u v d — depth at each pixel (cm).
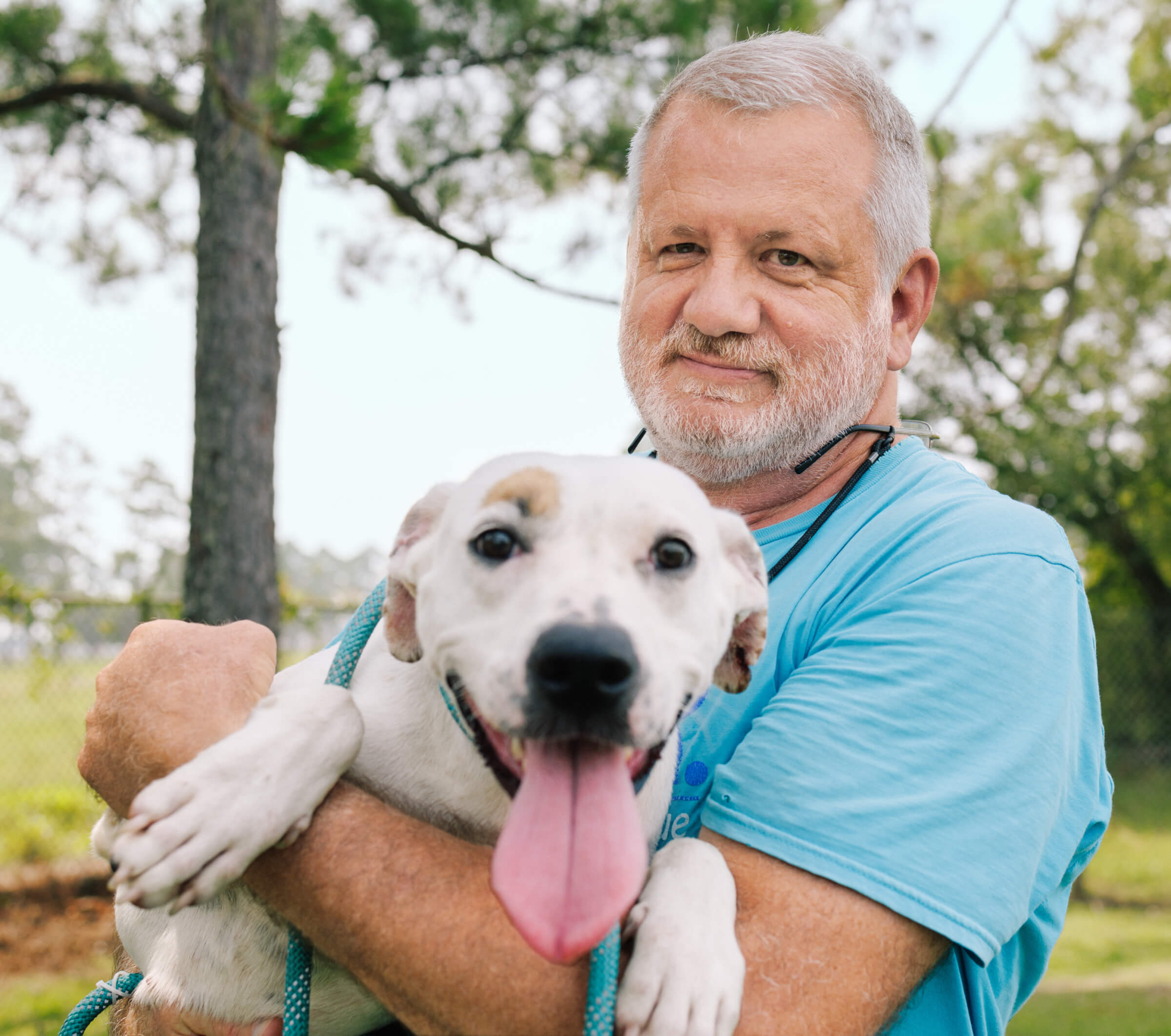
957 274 1127
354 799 154
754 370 212
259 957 178
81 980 640
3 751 923
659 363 221
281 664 730
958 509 186
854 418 220
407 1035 185
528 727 143
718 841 156
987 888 146
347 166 458
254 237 573
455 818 179
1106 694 1419
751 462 217
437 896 141
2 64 734
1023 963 185
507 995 134
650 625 156
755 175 210
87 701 949
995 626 163
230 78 555
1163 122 1258
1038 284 1297
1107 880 1084
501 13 688
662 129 224
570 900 130
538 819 138
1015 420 1380
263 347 575
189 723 157
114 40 712
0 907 762
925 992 158
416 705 184
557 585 154
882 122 218
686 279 217
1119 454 1532
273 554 578
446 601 165
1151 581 1593
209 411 567
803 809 151
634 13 677
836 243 211
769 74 213
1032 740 157
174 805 137
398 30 692
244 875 152
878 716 156
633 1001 129
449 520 173
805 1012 135
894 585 174
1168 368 1462
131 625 902
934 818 149
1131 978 744
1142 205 1348
